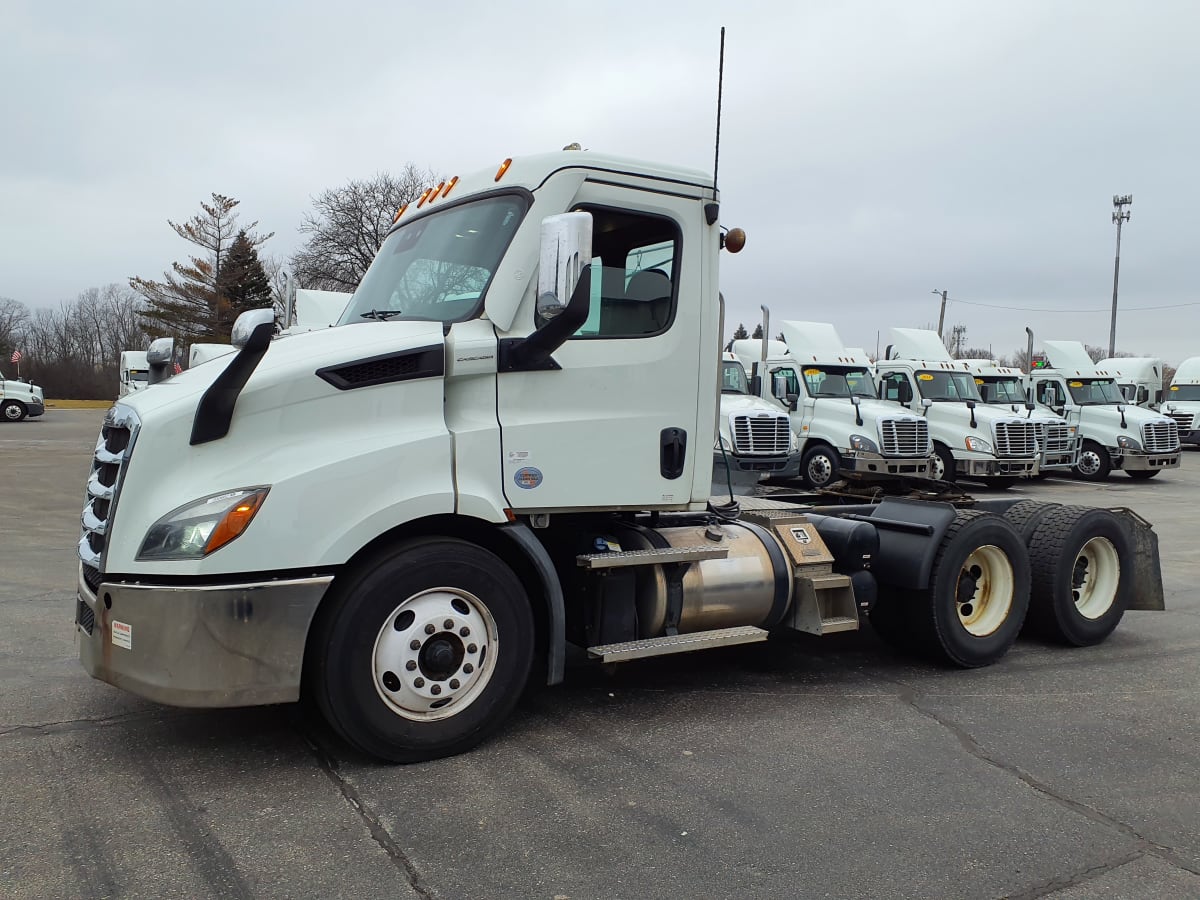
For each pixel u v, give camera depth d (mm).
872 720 4820
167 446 3717
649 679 5484
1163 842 3492
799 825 3559
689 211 4750
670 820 3574
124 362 29781
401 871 3143
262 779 3871
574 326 4004
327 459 3787
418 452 3965
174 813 3541
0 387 36844
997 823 3619
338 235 46656
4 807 3574
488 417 4191
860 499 7145
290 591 3713
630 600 4738
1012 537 5961
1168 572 9719
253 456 3746
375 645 3904
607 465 4480
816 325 19500
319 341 4043
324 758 4105
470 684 4164
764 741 4469
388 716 3943
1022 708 5078
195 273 54656
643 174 4590
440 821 3521
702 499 4844
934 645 5703
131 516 3713
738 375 18344
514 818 3561
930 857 3324
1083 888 3137
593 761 4156
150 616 3627
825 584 5270
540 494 4285
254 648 3660
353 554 3812
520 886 3062
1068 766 4234
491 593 4160
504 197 4426
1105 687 5508
